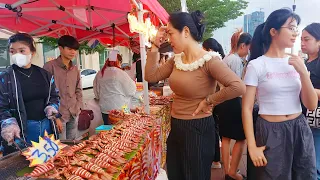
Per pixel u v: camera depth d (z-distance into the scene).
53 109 2.19
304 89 1.52
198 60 1.66
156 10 2.82
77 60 5.14
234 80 1.55
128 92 3.54
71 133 3.31
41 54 12.94
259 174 1.63
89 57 19.52
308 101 1.55
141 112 2.96
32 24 4.13
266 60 1.61
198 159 1.75
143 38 2.68
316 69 2.14
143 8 2.55
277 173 1.57
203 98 1.73
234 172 2.80
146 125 2.36
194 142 1.74
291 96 1.58
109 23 4.32
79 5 3.48
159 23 3.44
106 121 3.54
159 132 2.87
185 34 1.70
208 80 1.70
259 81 1.61
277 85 1.56
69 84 3.17
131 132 2.08
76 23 4.55
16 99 1.99
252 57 1.79
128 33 5.31
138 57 8.11
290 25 1.53
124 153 1.64
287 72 1.58
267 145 1.58
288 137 1.57
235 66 2.80
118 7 3.70
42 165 1.34
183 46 1.72
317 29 2.17
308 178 1.60
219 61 1.63
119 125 2.33
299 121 1.59
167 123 3.69
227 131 2.78
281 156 1.57
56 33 4.95
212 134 1.81
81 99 3.42
